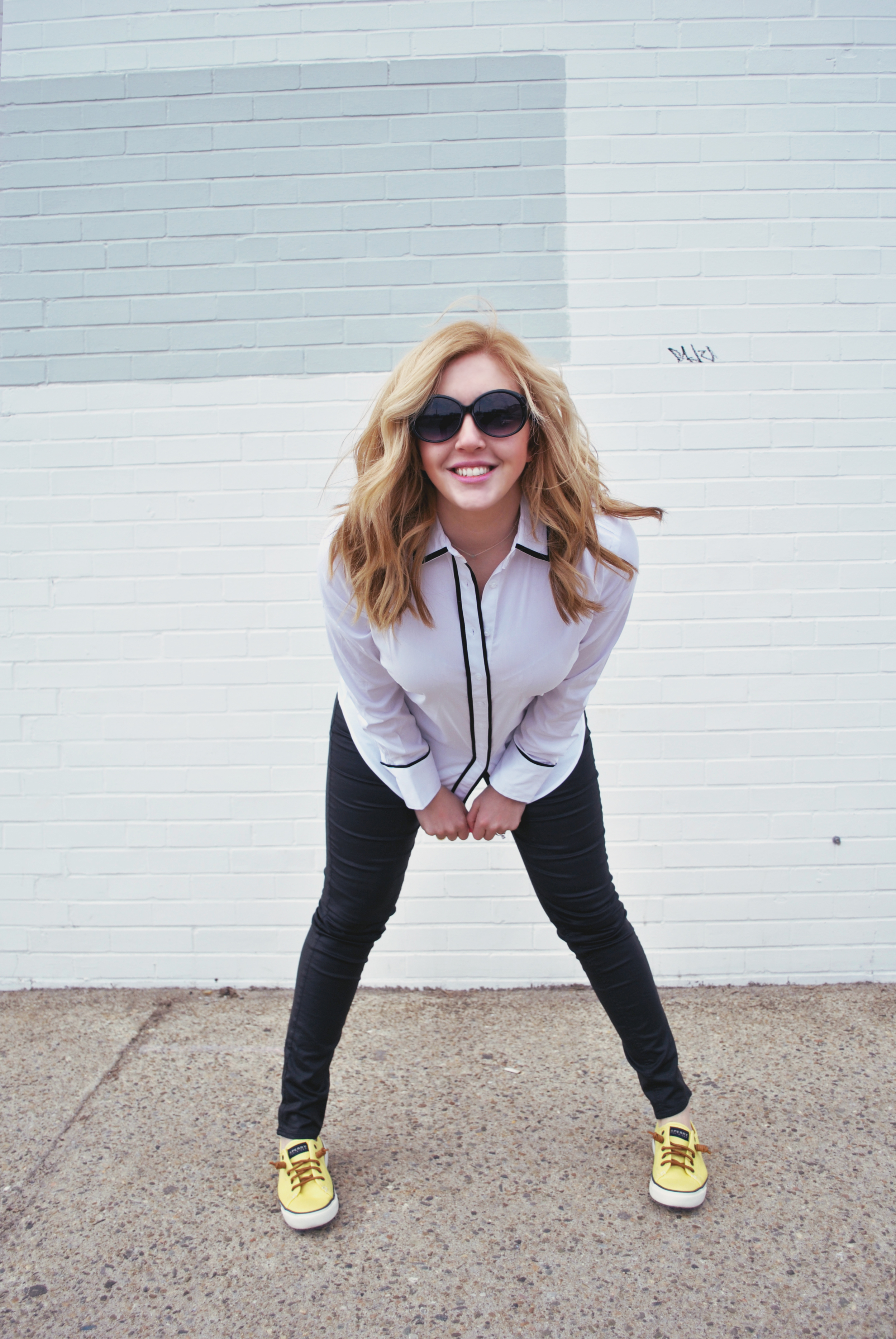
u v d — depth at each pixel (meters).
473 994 2.73
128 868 2.80
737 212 2.68
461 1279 1.58
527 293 2.69
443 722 1.61
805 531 2.72
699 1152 1.77
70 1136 2.02
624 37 2.66
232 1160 1.92
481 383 1.31
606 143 2.67
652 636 2.74
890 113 2.67
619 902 1.76
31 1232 1.71
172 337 2.74
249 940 2.80
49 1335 1.48
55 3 2.72
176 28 2.71
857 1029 2.46
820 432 2.71
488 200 2.68
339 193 2.70
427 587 1.42
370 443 1.43
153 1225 1.73
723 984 2.77
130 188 2.73
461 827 1.68
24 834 2.81
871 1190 1.79
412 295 2.70
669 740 2.75
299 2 2.68
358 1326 1.49
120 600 2.77
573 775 1.69
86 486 2.77
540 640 1.46
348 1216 1.74
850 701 2.74
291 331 2.72
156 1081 2.26
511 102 2.67
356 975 1.77
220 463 2.75
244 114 2.71
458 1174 1.86
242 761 2.78
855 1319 1.48
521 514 1.42
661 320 2.69
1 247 2.76
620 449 2.71
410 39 2.67
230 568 2.76
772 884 2.76
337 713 1.73
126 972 2.82
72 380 2.76
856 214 2.68
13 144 2.74
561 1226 1.70
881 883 2.76
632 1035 1.77
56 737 2.80
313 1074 1.77
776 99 2.67
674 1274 1.58
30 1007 2.69
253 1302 1.54
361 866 1.68
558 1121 2.05
